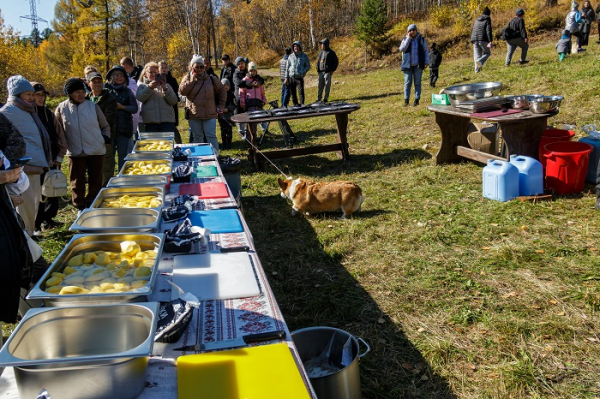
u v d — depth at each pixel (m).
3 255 2.56
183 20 52.19
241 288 2.46
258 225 5.76
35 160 4.86
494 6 27.05
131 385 1.60
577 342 3.14
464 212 5.49
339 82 21.17
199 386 1.68
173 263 2.78
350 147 9.26
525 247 4.45
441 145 7.41
